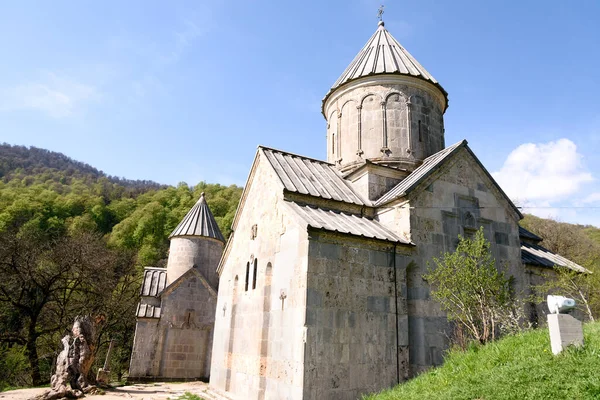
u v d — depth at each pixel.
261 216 13.83
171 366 22.52
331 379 9.62
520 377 6.34
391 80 16.47
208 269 26.23
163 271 25.80
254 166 15.29
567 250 38.38
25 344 25.41
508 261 14.17
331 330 9.98
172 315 23.28
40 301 27.31
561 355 6.64
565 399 5.40
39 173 117.25
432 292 10.98
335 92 17.56
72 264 27.38
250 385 12.47
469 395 6.34
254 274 13.73
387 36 18.92
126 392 16.36
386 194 14.05
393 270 11.48
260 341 11.92
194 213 27.27
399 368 10.65
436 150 16.73
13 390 16.16
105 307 29.25
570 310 7.11
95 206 64.12
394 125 16.08
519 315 11.45
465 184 13.98
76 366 14.89
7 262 26.25
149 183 150.88
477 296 10.06
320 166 15.73
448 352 10.77
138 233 56.69
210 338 23.66
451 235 12.99
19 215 51.78
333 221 11.70
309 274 10.10
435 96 17.34
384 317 10.88
